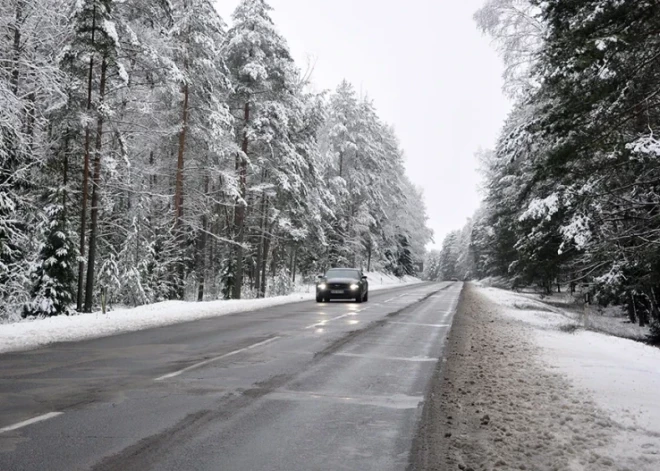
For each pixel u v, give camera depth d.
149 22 23.66
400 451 5.11
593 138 12.37
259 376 8.56
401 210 74.06
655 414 6.59
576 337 15.03
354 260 58.31
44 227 21.19
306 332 14.51
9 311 19.73
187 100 26.61
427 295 38.12
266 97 31.77
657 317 20.08
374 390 7.71
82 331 13.77
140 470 4.49
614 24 10.37
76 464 4.59
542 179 14.94
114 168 21.53
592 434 5.70
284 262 45.72
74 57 19.53
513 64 22.86
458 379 8.55
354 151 53.75
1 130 16.06
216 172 27.77
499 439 5.48
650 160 12.81
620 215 17.19
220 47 30.47
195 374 8.62
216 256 38.75
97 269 26.48
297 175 32.56
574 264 22.88
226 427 5.79
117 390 7.41
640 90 11.66
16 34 18.86
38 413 6.18
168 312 19.33
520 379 8.57
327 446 5.22
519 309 26.39
